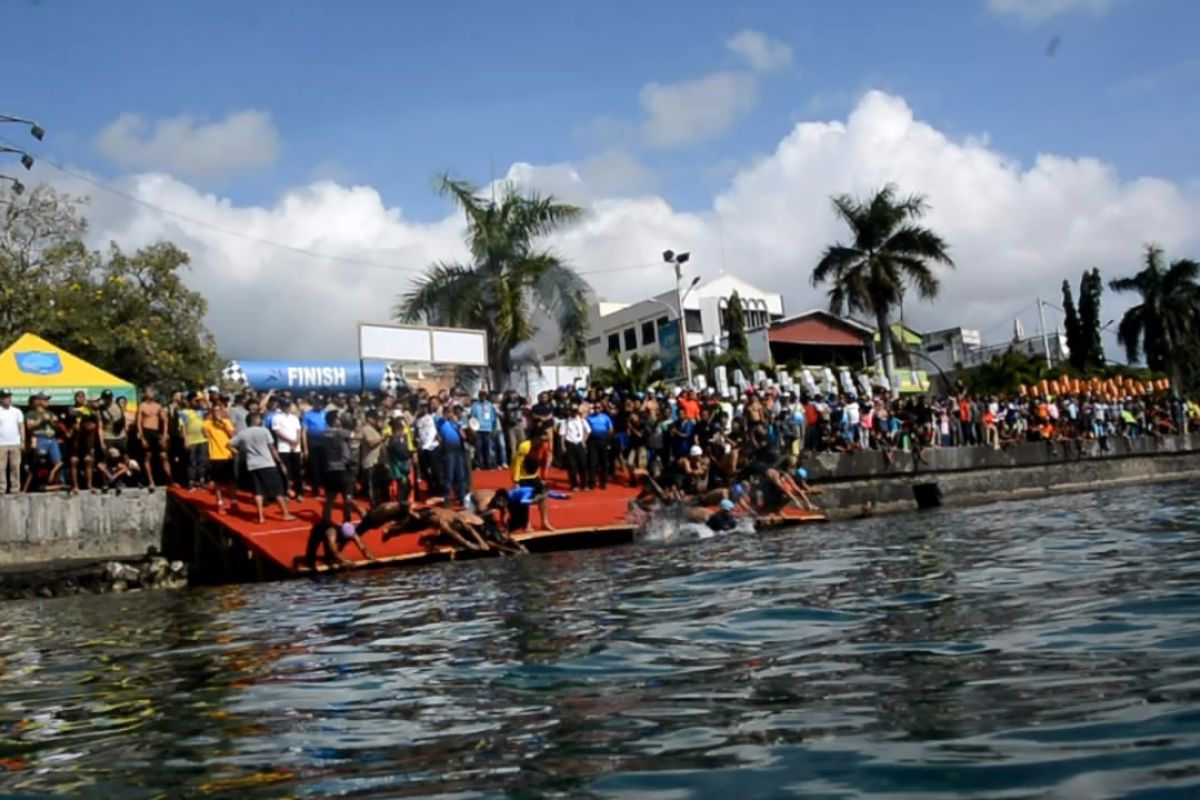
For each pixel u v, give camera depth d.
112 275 30.23
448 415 19.17
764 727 4.72
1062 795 3.54
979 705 4.81
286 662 7.61
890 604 8.27
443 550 16.48
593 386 24.81
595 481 23.16
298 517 17.77
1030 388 38.88
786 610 8.34
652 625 8.02
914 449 27.94
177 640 9.39
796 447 25.11
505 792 4.03
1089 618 6.88
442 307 29.38
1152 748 3.95
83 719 6.09
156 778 4.62
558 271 29.92
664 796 3.85
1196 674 5.06
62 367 20.52
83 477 18.88
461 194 29.67
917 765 3.98
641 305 58.88
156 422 18.81
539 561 15.22
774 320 60.56
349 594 12.37
